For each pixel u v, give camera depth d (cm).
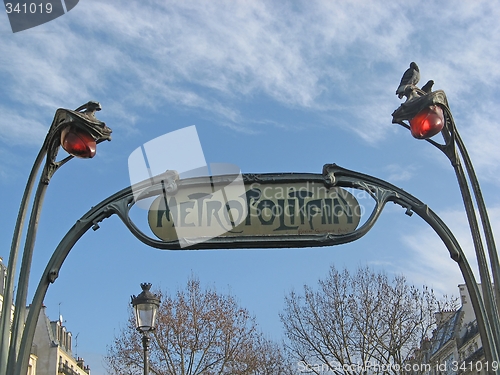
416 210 659
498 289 673
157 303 1579
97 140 669
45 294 658
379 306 3006
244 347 3447
